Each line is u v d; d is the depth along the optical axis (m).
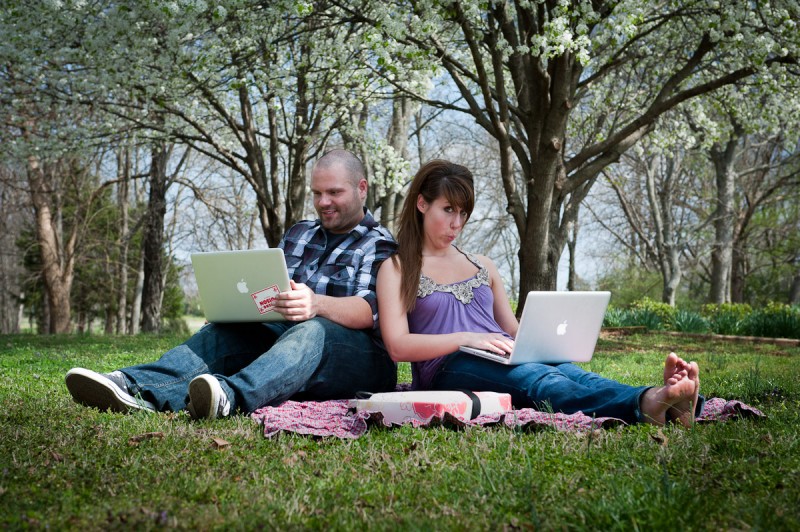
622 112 15.60
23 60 10.97
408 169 16.28
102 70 11.12
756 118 15.02
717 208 27.22
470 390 3.79
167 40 10.41
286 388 3.68
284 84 11.68
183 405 3.86
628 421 3.28
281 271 3.82
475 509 2.06
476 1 9.40
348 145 16.81
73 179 24.27
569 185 12.34
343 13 11.17
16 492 2.16
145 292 20.70
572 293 3.64
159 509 2.01
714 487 2.24
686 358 9.23
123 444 2.88
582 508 2.03
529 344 3.65
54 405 3.94
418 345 3.76
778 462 2.54
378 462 2.58
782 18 10.21
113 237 30.19
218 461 2.60
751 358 9.22
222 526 1.87
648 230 31.33
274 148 15.06
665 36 13.58
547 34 9.08
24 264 29.47
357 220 4.45
